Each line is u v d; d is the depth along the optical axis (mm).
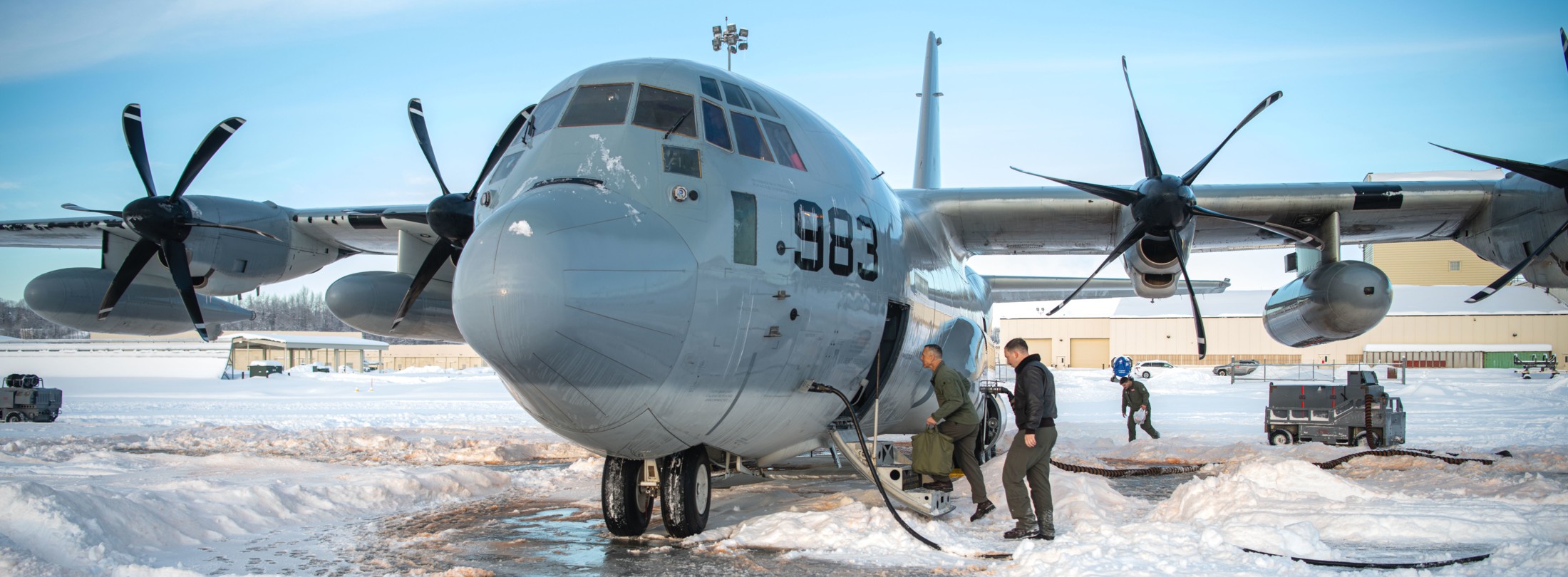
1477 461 11164
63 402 30688
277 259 12508
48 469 11375
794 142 7199
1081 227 11367
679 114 6508
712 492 9680
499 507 8828
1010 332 66875
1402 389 34125
